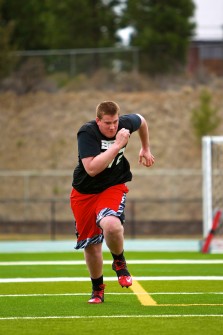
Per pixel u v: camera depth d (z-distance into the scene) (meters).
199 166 116.44
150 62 128.88
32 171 117.12
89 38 140.88
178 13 135.75
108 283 37.41
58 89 128.38
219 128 120.62
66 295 32.69
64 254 60.19
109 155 25.72
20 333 23.09
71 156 118.94
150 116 123.19
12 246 73.31
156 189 112.88
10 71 129.50
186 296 31.86
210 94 124.19
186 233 99.62
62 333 23.05
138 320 25.25
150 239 85.00
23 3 145.00
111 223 26.38
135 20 138.62
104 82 128.00
